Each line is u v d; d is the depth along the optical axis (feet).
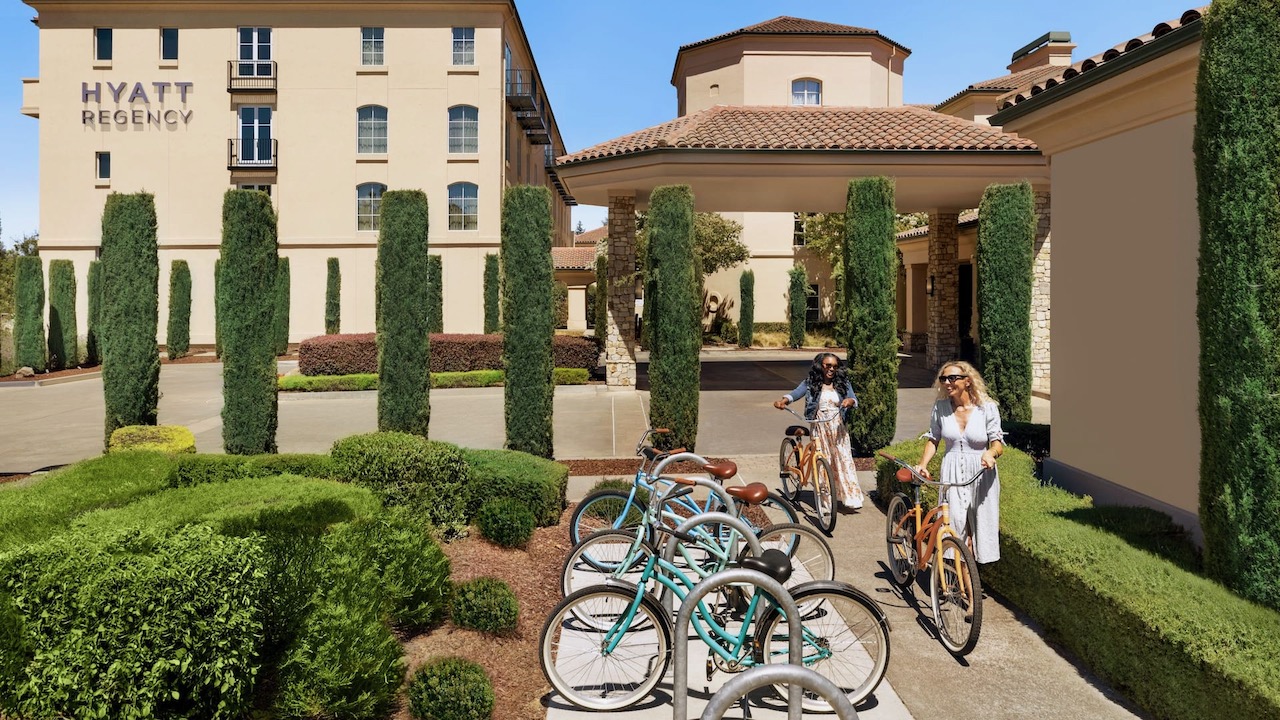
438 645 15.75
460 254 100.94
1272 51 13.66
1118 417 21.84
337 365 73.61
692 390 35.70
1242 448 13.84
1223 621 12.28
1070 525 17.95
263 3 99.76
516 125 116.26
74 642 11.58
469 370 76.64
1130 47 19.84
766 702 13.96
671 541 14.69
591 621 15.24
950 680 14.78
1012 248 35.27
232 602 12.23
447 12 100.01
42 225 102.22
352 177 100.89
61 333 90.79
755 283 118.83
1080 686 14.47
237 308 30.58
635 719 13.43
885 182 35.47
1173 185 19.58
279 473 22.30
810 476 26.94
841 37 107.45
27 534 15.15
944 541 16.49
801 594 13.91
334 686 12.48
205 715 12.20
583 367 71.26
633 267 64.64
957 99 90.27
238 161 101.50
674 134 57.41
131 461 22.59
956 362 17.84
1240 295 13.97
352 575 13.74
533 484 23.77
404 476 21.79
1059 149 24.82
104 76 101.45
